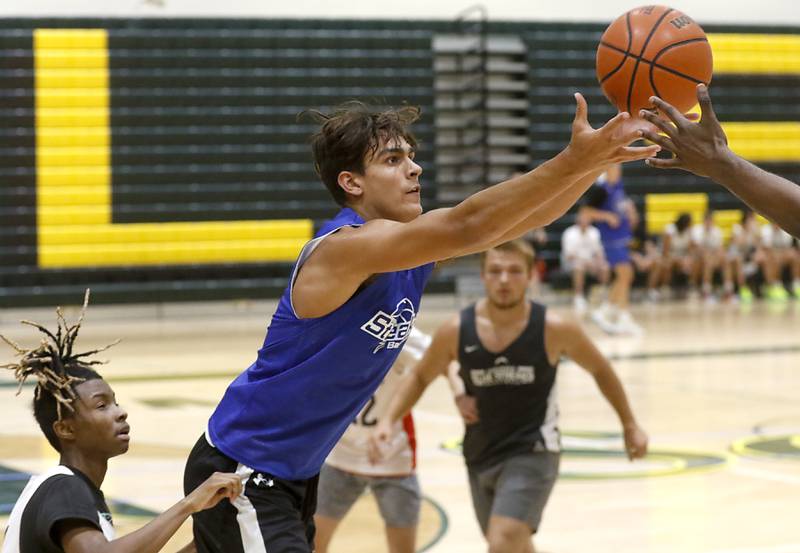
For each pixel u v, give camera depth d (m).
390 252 4.17
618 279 24.77
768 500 10.00
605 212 24.56
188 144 30.09
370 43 31.44
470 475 7.39
